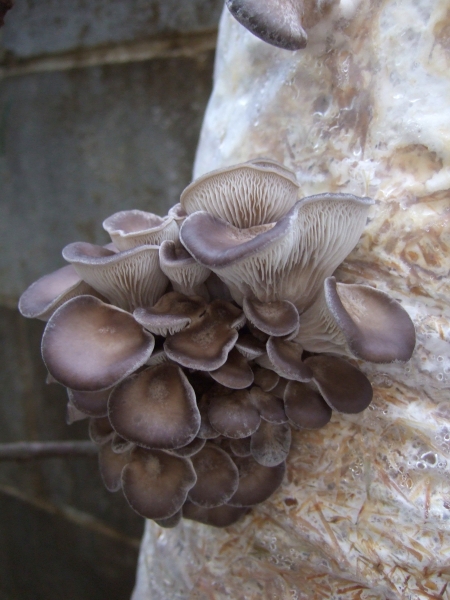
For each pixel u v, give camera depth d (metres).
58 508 0.77
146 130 0.53
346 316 0.22
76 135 0.57
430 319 0.24
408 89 0.24
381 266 0.25
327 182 0.26
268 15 0.23
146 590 0.36
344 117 0.26
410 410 0.25
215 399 0.25
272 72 0.29
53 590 0.82
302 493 0.28
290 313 0.23
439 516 0.25
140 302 0.26
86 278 0.25
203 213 0.23
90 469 0.71
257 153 0.29
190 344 0.24
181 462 0.26
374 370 0.26
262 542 0.30
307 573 0.29
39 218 0.63
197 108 0.50
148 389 0.24
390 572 0.26
